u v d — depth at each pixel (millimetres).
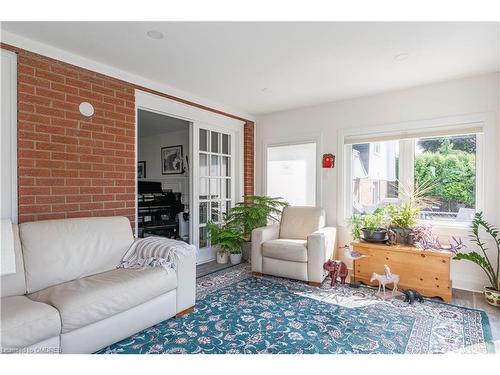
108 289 1903
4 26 2146
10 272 1844
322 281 3193
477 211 3154
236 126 4598
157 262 2357
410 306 2664
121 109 2979
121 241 2557
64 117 2547
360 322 2350
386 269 2885
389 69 2920
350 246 3285
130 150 3064
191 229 4070
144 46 2457
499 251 2826
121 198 2975
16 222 2271
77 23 2107
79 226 2352
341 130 3986
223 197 4508
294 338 2105
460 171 3275
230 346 1998
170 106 3525
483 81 3047
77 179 2635
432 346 2000
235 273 3678
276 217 4668
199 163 4102
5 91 2232
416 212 3248
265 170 4770
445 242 3234
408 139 3527
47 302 1764
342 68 2900
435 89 3314
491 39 2311
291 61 2740
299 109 4387
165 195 5711
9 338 1469
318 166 4188
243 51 2543
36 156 2379
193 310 2559
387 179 3721
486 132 3023
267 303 2725
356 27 2152
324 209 4094
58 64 2508
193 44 2418
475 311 2559
